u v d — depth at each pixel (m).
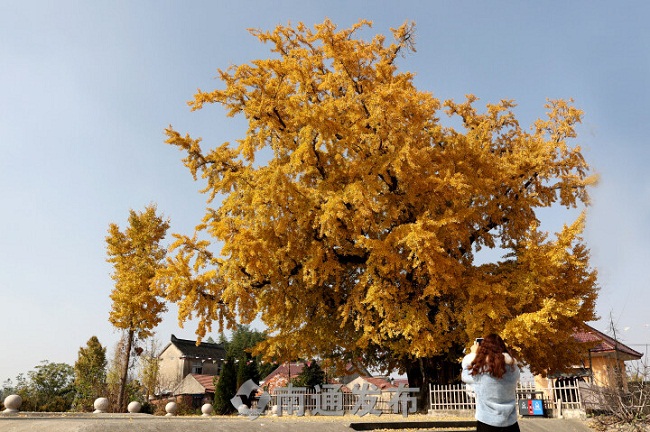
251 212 19.98
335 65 20.44
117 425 6.84
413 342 19.31
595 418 15.52
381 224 19.69
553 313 17.89
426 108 20.17
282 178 18.44
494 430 4.94
